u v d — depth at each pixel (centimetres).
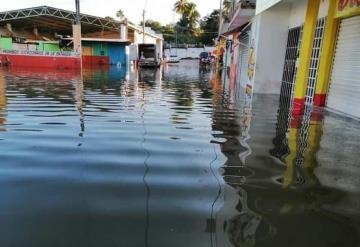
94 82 1827
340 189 416
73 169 457
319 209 360
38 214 334
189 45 7881
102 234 300
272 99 1278
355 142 644
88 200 365
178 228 313
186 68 3925
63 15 3725
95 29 4453
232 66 2609
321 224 329
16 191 386
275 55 1448
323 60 1035
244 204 366
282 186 419
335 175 464
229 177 443
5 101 1053
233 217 336
